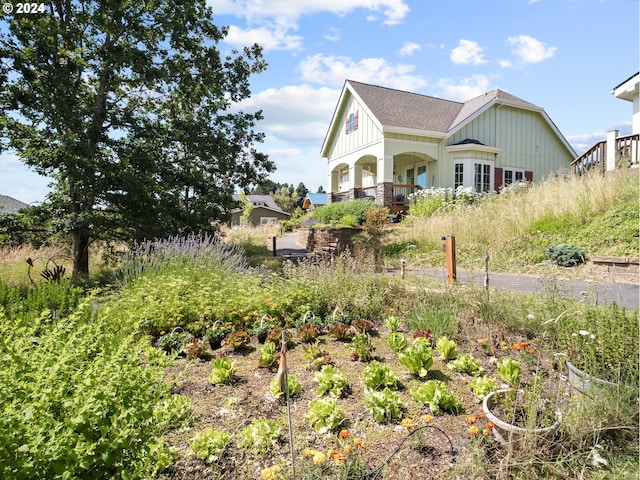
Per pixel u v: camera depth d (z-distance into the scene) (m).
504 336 3.97
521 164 21.27
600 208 9.61
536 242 9.59
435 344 3.96
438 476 2.01
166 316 4.62
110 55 10.28
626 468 2.03
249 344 4.37
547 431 2.10
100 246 12.44
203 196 12.95
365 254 10.34
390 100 20.64
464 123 18.92
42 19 9.72
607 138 12.39
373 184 24.09
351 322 4.87
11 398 1.66
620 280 6.95
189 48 12.30
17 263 11.59
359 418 2.59
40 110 9.78
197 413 2.70
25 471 1.28
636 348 2.60
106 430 1.53
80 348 2.21
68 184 11.12
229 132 13.66
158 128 12.20
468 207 13.55
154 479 2.00
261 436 2.29
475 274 8.09
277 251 16.14
